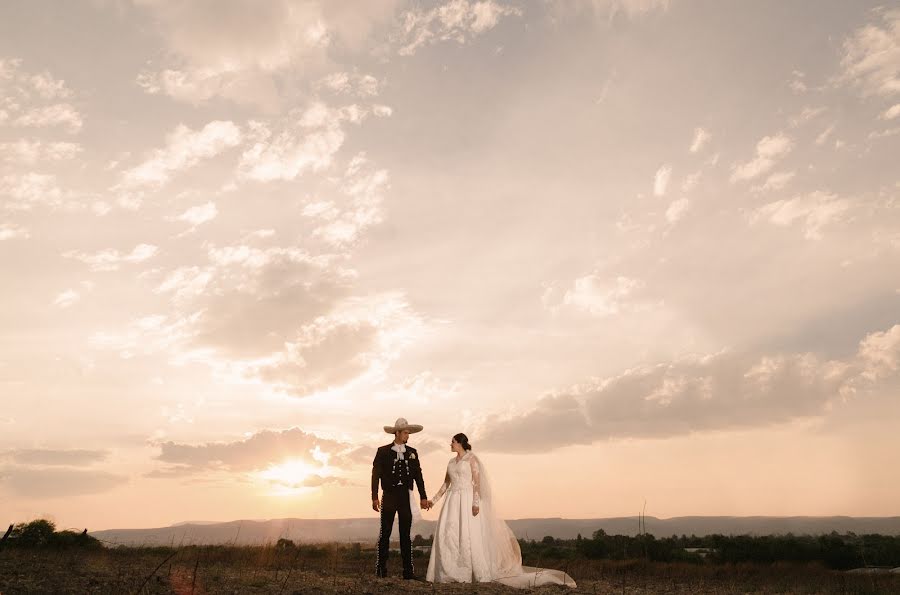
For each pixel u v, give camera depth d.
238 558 12.62
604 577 15.17
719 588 12.70
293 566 12.23
